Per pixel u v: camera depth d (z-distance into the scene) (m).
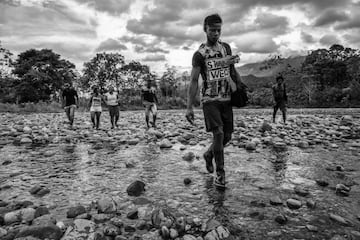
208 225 2.43
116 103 11.38
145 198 3.10
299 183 3.64
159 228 2.42
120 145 7.01
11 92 63.00
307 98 53.16
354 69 63.06
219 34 3.59
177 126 11.56
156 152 5.96
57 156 5.70
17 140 7.85
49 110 36.66
